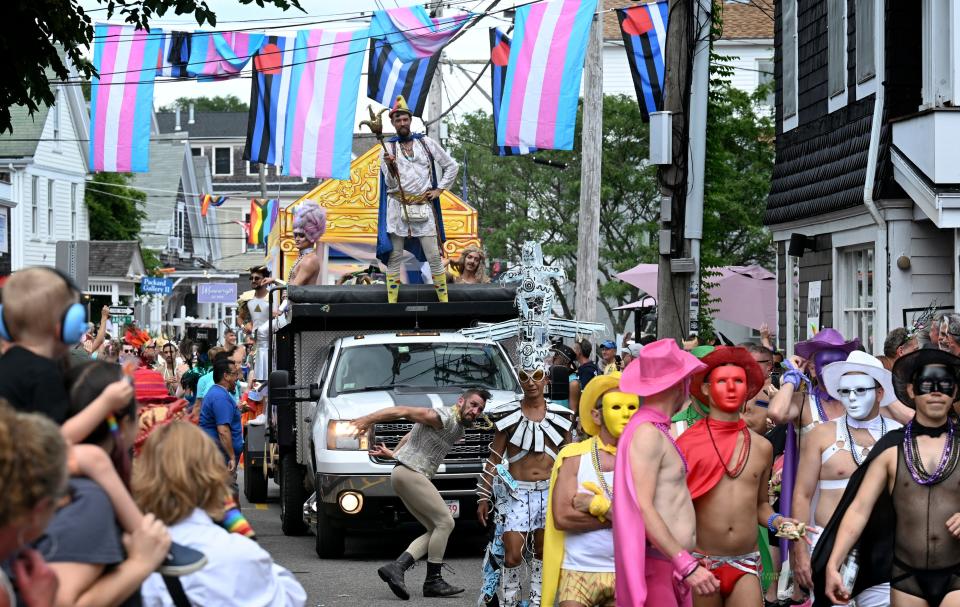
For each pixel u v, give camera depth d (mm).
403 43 19641
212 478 5309
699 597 7539
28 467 3723
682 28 16812
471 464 13547
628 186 45156
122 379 5094
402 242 15445
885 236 17484
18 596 4160
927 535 7133
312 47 20031
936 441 7184
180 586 5188
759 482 7633
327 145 20031
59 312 5141
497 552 10000
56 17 14414
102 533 4531
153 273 65188
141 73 20344
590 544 7855
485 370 14703
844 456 8469
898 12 17141
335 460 13422
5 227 44906
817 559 7297
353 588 12000
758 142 38906
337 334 15852
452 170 15594
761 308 29438
